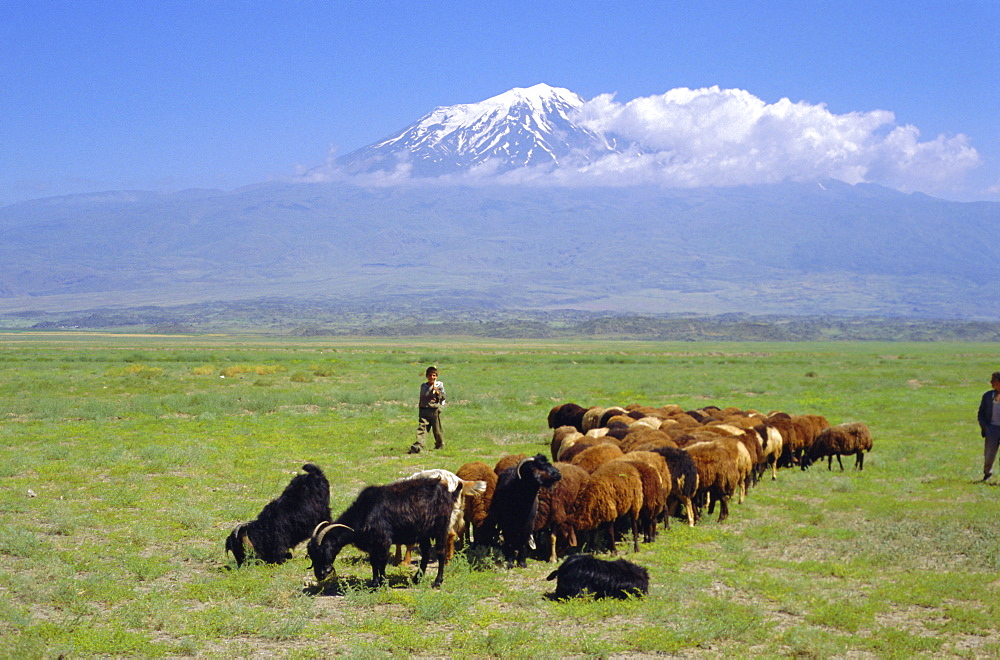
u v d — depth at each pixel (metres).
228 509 13.72
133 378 40.81
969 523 13.27
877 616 9.13
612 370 58.88
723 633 8.45
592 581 9.57
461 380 45.28
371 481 16.47
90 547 11.31
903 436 24.44
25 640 7.65
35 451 19.23
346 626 8.67
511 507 11.06
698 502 14.72
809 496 16.28
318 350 101.62
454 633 8.46
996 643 8.25
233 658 7.71
